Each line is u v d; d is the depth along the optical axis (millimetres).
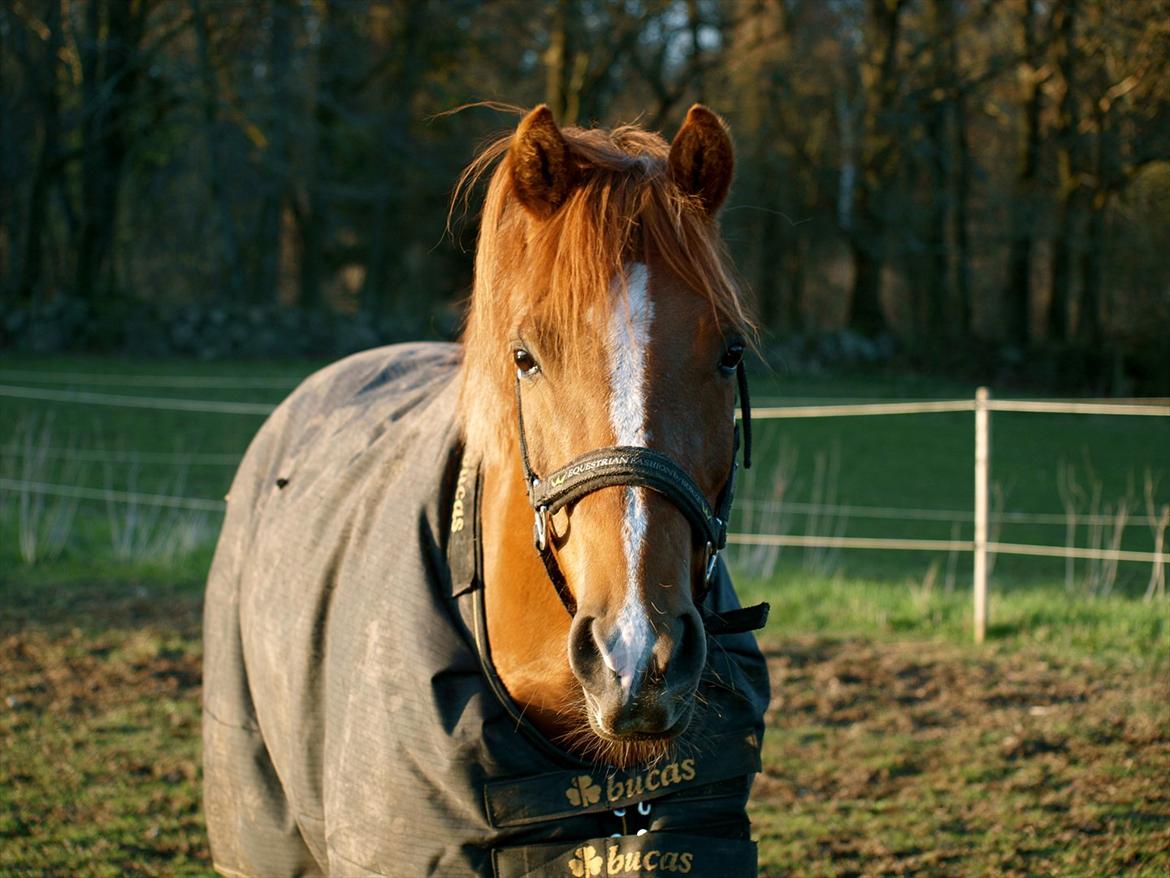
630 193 1699
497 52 25188
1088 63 21750
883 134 23875
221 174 23453
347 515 2232
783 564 7957
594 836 1845
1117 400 20125
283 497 2588
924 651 5656
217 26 21391
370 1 22688
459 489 1993
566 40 22922
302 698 2133
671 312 1633
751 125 24422
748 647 2086
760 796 3963
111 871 3438
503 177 1851
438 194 25938
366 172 26875
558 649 1810
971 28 24172
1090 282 23781
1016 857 3465
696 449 1622
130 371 17703
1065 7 21703
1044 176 25000
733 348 1698
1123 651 5562
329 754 1998
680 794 1890
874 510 11203
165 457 11992
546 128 1722
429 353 3174
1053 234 23250
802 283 31625
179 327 20609
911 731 4574
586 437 1595
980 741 4430
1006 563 9133
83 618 6234
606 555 1549
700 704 1925
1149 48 19344
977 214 25859
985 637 5867
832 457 14445
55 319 19875
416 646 1876
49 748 4395
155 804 3914
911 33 25547
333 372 3061
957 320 28328
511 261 1810
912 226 24672
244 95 21359
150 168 26125
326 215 26906
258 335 21000
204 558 7637
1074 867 3385
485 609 1900
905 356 24156
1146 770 4074
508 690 1874
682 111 25766
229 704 2508
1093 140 22094
